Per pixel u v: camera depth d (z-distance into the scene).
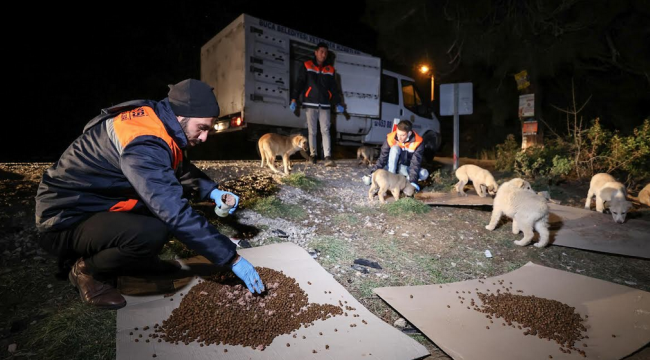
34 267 3.17
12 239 3.58
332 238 4.38
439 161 12.80
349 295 3.02
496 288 3.39
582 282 3.55
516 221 4.81
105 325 2.46
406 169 6.77
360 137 10.29
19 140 12.70
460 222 5.46
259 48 8.24
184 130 2.29
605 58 12.45
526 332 2.63
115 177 2.28
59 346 2.26
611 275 4.02
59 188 2.24
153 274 3.06
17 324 2.46
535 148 9.47
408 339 2.48
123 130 2.13
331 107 9.23
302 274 3.29
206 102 2.24
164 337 2.31
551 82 15.65
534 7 10.88
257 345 2.30
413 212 5.58
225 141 13.48
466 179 6.91
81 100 14.73
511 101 15.36
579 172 8.79
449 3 12.06
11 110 13.26
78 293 2.86
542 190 7.70
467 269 3.94
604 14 10.28
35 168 6.23
